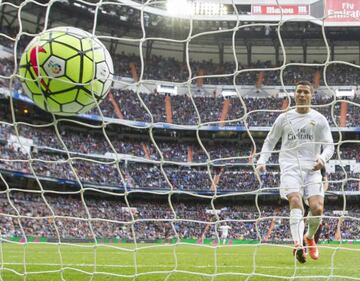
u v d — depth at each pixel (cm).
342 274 588
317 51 5069
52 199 3684
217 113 4575
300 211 606
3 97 3672
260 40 4988
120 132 4450
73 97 458
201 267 767
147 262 962
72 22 4678
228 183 4041
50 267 746
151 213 3788
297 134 630
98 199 3975
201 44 5128
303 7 4506
